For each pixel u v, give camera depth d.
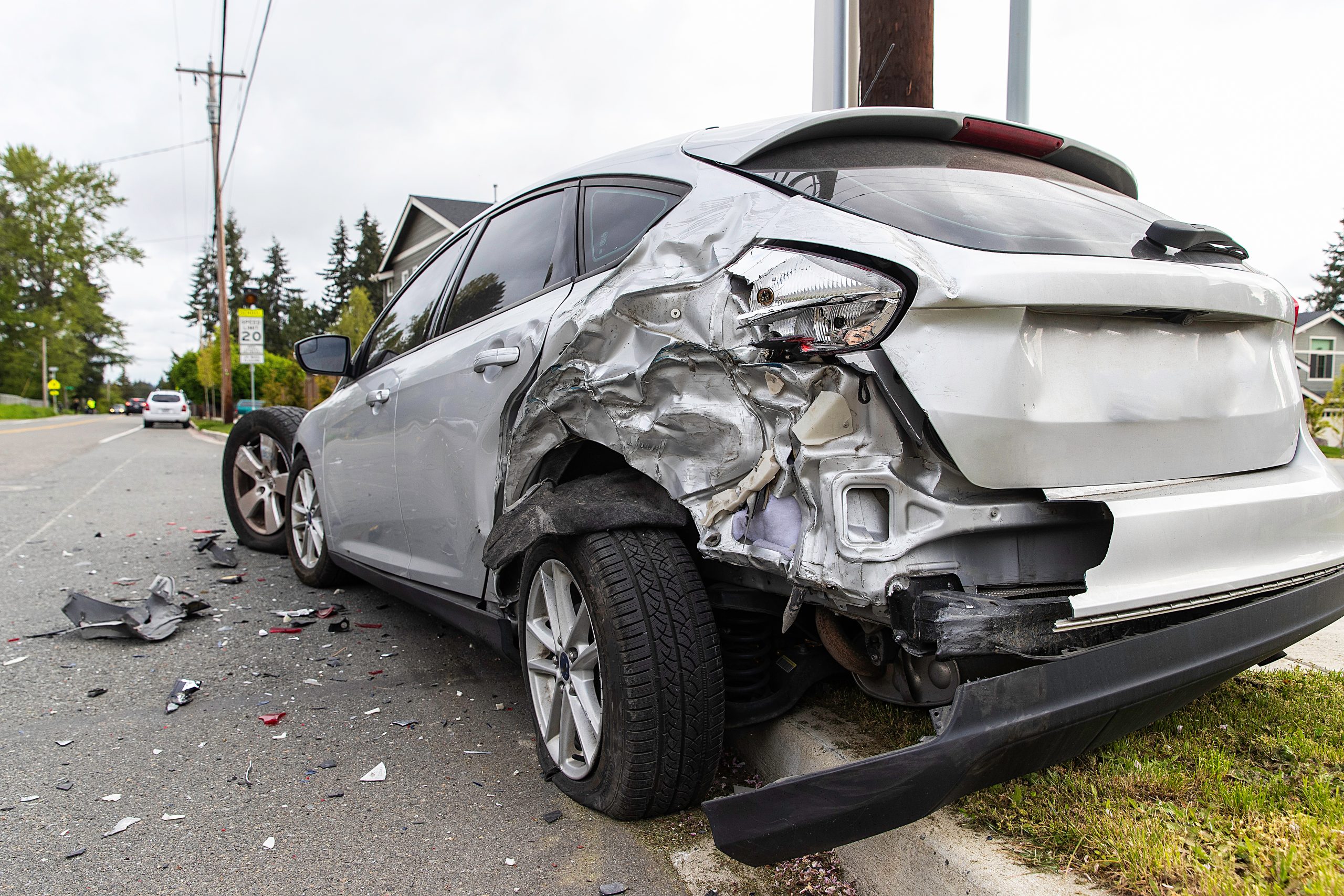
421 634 4.23
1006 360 1.71
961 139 2.43
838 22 5.11
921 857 1.94
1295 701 2.57
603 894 2.11
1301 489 2.14
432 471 3.30
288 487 5.21
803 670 2.55
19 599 4.79
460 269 3.60
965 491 1.71
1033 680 1.62
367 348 4.32
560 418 2.47
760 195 2.14
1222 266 2.13
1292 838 1.80
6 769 2.78
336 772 2.78
